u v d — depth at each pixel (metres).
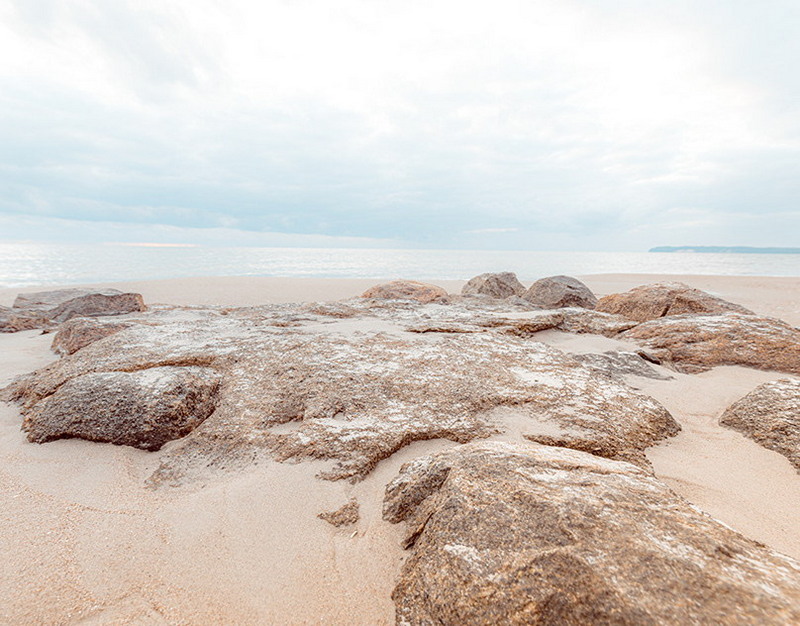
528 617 1.43
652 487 2.00
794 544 2.10
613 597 1.36
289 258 54.28
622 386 3.83
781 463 2.86
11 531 2.22
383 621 1.74
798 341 4.74
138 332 5.01
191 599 1.83
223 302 12.55
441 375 3.77
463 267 40.53
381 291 10.31
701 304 7.05
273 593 1.87
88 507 2.45
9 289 15.94
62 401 3.31
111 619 1.72
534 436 2.98
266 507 2.41
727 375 4.60
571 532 1.62
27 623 1.68
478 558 1.65
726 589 1.33
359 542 2.17
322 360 4.01
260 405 3.37
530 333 5.88
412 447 2.94
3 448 3.11
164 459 2.95
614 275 25.08
